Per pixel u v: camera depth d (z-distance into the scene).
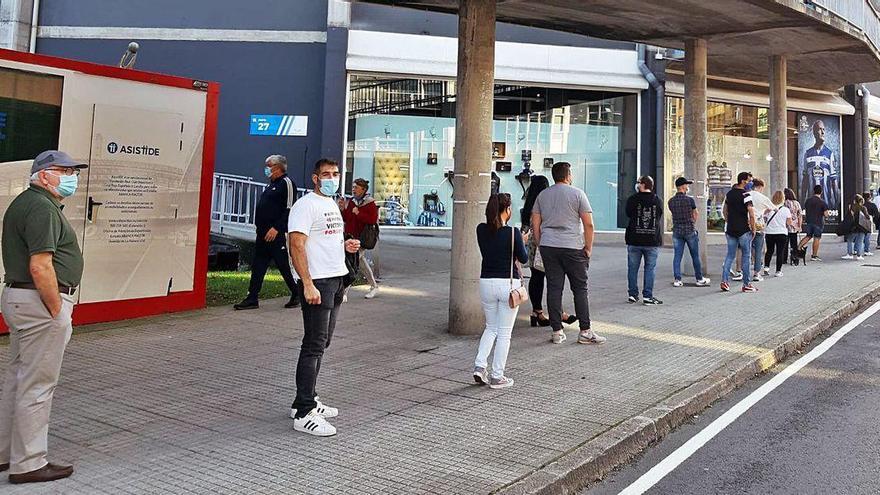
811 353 7.74
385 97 19.73
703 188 13.09
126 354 6.87
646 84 20.80
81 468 4.04
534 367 6.61
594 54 20.58
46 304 3.80
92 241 8.15
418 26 19.91
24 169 7.42
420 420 5.04
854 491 4.07
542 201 7.86
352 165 19.53
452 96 20.19
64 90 7.76
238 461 4.20
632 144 21.06
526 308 9.94
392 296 10.74
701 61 13.04
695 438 5.07
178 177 9.04
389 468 4.12
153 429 4.76
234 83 19.39
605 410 5.30
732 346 7.48
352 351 7.17
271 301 10.08
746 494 4.06
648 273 10.08
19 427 3.80
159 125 8.75
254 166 19.28
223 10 19.42
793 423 5.36
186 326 8.26
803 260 15.95
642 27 12.12
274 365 6.56
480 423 4.98
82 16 19.56
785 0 10.62
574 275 7.63
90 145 8.05
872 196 24.20
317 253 4.87
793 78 19.11
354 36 19.05
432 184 20.17
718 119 22.44
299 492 3.75
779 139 15.84
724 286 11.39
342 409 5.29
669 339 7.82
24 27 19.28
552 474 4.06
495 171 20.61
